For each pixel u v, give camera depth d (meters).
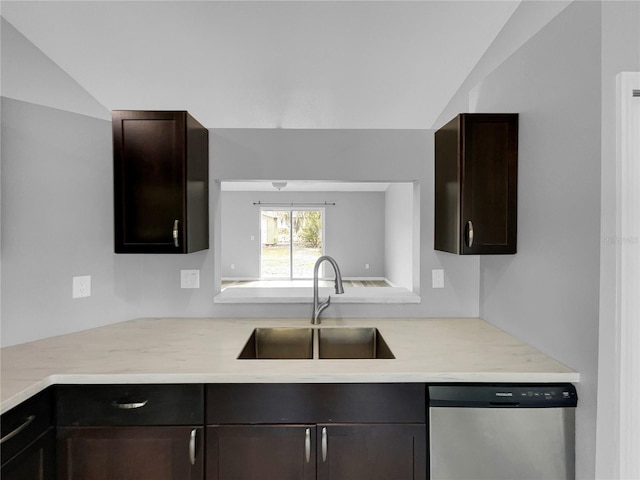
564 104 1.34
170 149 1.69
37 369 1.32
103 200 1.89
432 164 2.10
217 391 1.30
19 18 1.71
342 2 1.77
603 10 1.15
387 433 1.31
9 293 1.64
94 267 1.88
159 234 1.70
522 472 1.28
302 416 1.30
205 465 1.30
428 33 1.92
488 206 1.67
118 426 1.29
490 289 1.97
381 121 2.68
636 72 1.15
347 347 1.92
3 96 1.65
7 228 1.63
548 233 1.44
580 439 1.27
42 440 1.24
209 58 2.09
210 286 2.09
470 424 1.28
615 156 1.16
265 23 1.88
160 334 1.76
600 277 1.18
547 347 1.46
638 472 1.17
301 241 9.24
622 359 1.17
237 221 9.02
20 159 1.67
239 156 2.08
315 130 2.09
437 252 2.11
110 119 2.07
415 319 2.07
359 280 8.87
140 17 1.82
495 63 1.89
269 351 1.90
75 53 1.93
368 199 9.09
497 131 1.66
